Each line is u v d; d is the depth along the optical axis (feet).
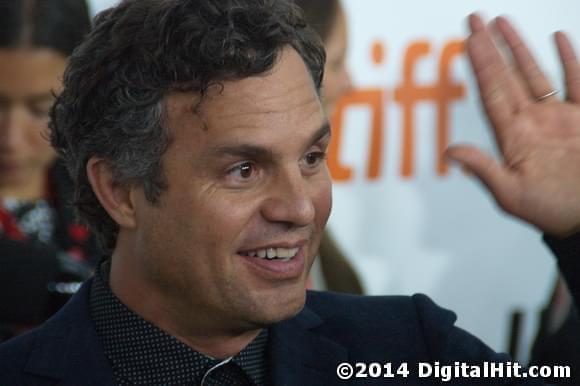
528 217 16.70
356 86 35.81
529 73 17.07
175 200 18.29
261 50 17.62
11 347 20.08
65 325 20.04
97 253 37.19
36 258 29.71
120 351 19.53
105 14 19.63
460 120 35.17
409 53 35.58
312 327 21.17
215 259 18.19
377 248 35.68
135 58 18.40
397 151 35.60
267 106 17.62
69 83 19.71
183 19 17.84
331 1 35.70
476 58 16.92
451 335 21.42
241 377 19.67
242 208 17.93
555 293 34.17
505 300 34.65
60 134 20.56
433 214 35.32
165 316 19.40
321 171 18.74
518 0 34.86
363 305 22.09
